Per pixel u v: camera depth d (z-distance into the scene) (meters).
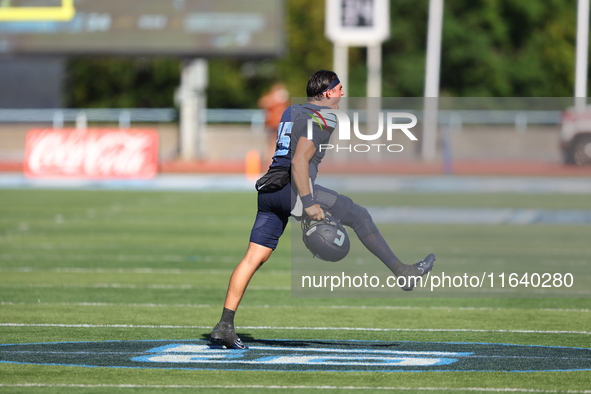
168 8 96.19
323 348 22.78
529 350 22.58
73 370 20.25
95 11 96.19
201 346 22.86
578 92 96.75
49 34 96.00
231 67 165.50
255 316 27.31
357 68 171.88
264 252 22.00
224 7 96.00
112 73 162.25
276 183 21.30
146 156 84.38
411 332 24.92
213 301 29.61
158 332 24.61
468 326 25.84
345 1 96.31
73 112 105.38
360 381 19.44
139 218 55.25
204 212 58.97
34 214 57.00
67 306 28.55
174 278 34.31
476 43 169.62
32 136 84.38
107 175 83.69
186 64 102.56
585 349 22.72
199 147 104.19
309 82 22.06
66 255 40.22
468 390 18.77
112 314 27.25
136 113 105.81
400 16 177.50
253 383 19.25
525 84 172.38
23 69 116.19
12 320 26.16
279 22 96.06
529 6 172.00
